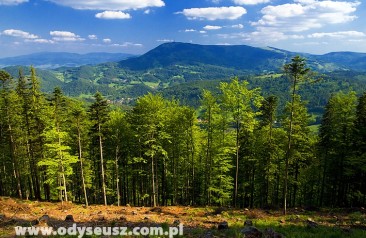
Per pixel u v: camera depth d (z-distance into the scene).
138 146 37.84
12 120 36.16
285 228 18.83
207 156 37.31
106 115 34.84
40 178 46.22
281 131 36.78
